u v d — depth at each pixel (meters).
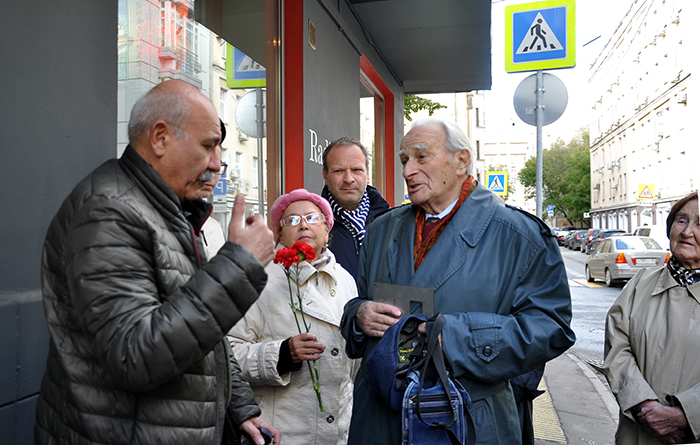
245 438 1.70
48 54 1.97
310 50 4.66
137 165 1.34
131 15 2.55
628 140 47.53
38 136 1.92
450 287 1.82
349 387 2.39
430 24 6.67
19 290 1.83
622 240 15.62
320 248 2.33
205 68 3.32
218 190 3.40
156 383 1.19
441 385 1.67
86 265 1.20
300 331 2.12
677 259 2.23
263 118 4.22
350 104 6.05
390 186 9.15
